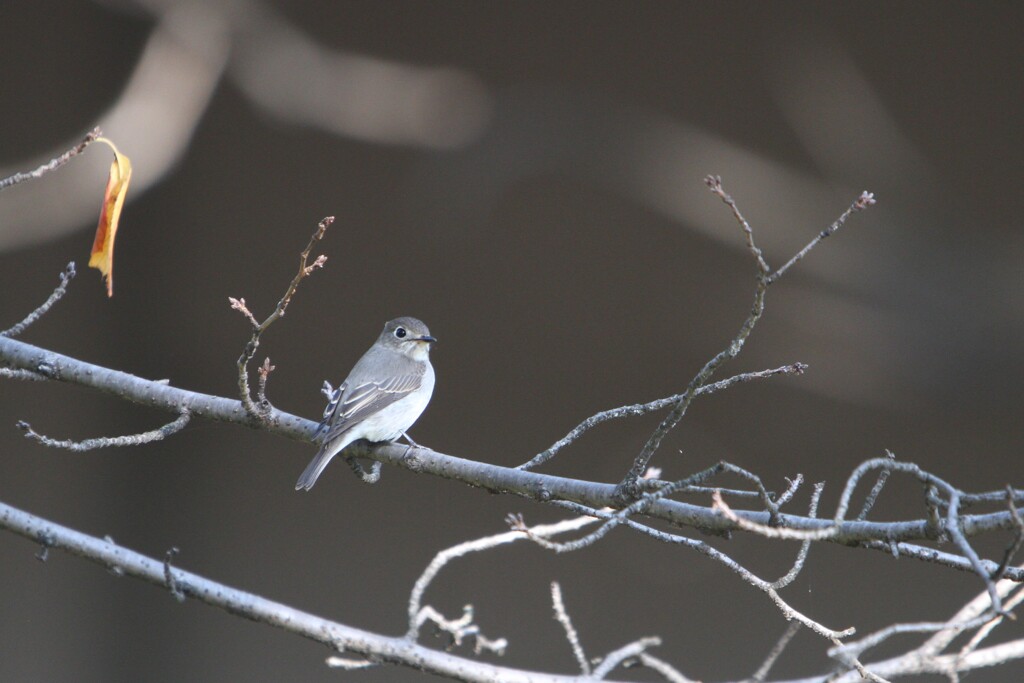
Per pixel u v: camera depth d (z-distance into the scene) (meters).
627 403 14.55
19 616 13.70
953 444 14.09
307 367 14.64
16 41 14.41
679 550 13.53
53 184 13.92
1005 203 14.42
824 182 14.70
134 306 14.61
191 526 14.14
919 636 12.84
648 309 14.79
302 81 14.40
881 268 14.34
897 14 14.39
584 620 13.32
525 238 14.84
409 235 14.84
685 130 14.70
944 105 14.48
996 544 13.21
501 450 14.32
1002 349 13.96
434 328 14.70
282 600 13.76
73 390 14.36
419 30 14.70
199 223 14.80
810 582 13.29
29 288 14.34
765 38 14.54
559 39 14.75
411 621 5.40
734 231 14.62
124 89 14.55
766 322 14.57
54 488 14.12
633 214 14.84
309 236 14.84
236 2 14.16
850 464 14.15
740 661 13.05
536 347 14.72
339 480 14.15
